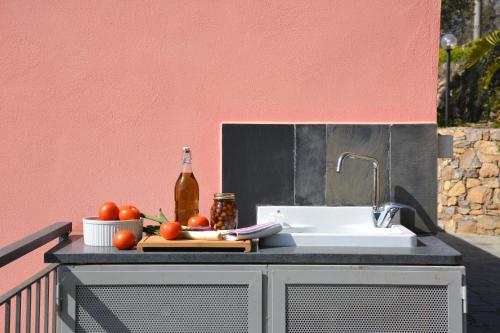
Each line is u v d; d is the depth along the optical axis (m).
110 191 2.79
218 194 2.48
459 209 9.36
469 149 9.27
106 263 2.17
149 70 2.79
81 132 2.79
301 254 2.15
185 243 2.19
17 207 2.78
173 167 2.79
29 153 2.78
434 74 2.76
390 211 2.58
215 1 2.78
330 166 2.74
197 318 2.17
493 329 4.46
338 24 2.77
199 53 2.79
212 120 2.79
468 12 14.72
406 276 2.12
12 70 2.78
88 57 2.79
